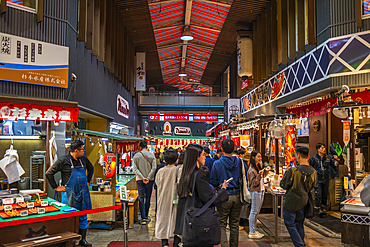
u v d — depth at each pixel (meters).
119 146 5.82
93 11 7.36
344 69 6.18
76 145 4.35
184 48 19.36
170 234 4.02
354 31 6.11
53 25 5.70
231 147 3.99
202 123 26.42
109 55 9.61
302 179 3.84
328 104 7.37
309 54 7.38
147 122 25.14
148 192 5.97
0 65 4.99
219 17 13.26
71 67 6.14
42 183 5.32
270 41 10.50
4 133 5.32
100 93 8.80
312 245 4.56
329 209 7.03
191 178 3.02
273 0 9.91
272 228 5.45
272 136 6.07
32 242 3.03
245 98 15.31
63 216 3.33
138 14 12.01
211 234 2.80
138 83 16.56
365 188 3.23
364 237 4.30
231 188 3.83
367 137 8.20
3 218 3.09
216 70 22.39
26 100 4.59
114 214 5.45
